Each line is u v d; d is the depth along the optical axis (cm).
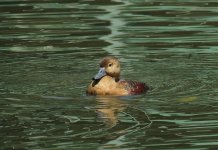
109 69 1527
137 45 1842
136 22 2031
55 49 1828
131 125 1296
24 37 1928
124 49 1814
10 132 1268
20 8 2209
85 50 1814
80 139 1228
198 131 1255
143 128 1278
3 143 1212
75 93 1509
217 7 2184
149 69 1667
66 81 1591
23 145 1201
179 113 1360
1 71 1666
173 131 1258
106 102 1450
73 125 1302
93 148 1184
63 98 1473
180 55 1761
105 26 2000
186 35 1909
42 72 1658
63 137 1239
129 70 1666
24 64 1717
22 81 1591
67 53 1797
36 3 2275
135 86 1512
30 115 1363
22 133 1261
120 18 2073
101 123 1311
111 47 1828
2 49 1838
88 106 1423
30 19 2086
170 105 1413
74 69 1680
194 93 1485
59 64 1714
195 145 1188
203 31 1938
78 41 1884
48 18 2092
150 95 1488
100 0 2298
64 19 2078
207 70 1648
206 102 1423
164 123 1303
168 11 2147
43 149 1183
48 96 1484
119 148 1183
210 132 1248
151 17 2078
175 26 1989
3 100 1457
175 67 1675
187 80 1578
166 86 1541
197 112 1363
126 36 1911
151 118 1334
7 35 1948
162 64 1700
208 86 1530
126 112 1377
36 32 1966
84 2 2280
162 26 1989
